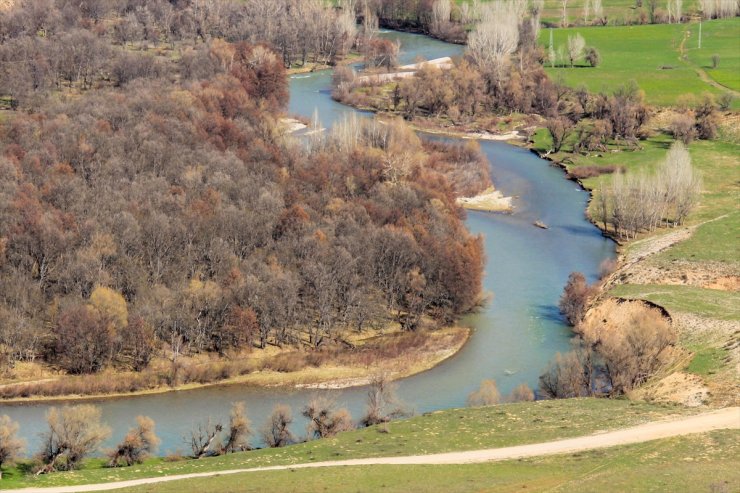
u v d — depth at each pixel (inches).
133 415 6466.5
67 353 6978.4
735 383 6318.9
